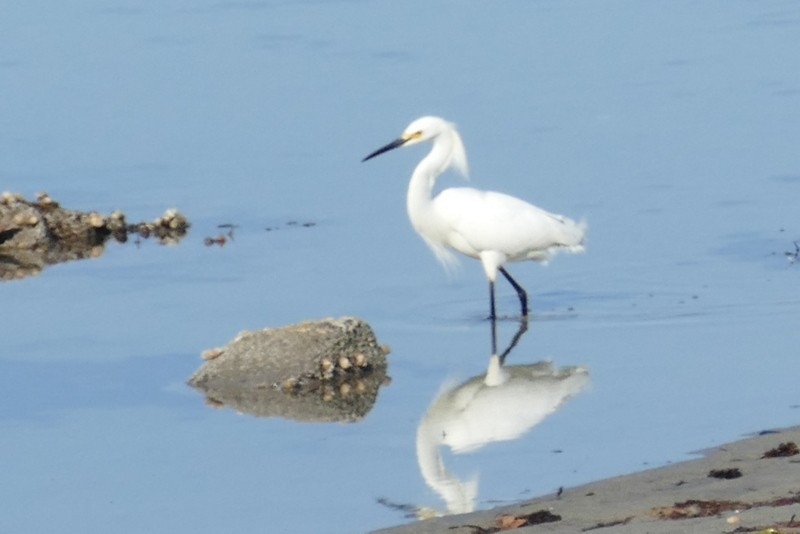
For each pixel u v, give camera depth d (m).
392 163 22.53
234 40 29.66
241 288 17.34
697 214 19.52
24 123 25.05
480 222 16.38
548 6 31.81
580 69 27.00
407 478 11.14
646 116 24.03
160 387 13.88
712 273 17.20
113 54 28.86
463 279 17.64
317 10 32.03
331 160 22.73
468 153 22.47
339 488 10.98
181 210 20.92
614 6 31.69
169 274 18.05
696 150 22.30
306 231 19.72
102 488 11.23
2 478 11.53
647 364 14.06
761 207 19.66
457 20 30.72
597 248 18.47
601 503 9.44
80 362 14.73
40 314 16.50
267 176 22.20
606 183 21.00
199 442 12.31
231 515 10.48
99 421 12.93
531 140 23.03
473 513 9.65
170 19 31.55
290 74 27.11
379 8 32.09
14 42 29.77
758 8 31.33
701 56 27.55
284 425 12.70
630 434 11.92
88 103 25.97
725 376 13.48
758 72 26.34
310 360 13.95
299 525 10.18
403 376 14.07
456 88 25.91
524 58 27.80
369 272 17.91
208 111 25.33
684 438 11.70
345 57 28.11
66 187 22.08
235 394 13.62
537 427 12.32
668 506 9.07
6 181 22.38
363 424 12.67
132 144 23.95
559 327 15.59
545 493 10.46
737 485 9.46
